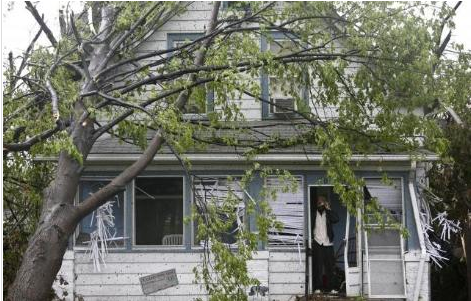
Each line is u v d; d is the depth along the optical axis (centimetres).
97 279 2130
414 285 2080
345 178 1321
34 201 1652
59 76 1507
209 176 2133
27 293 1250
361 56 1515
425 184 2188
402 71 1498
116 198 2161
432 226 2328
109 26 1653
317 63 1527
